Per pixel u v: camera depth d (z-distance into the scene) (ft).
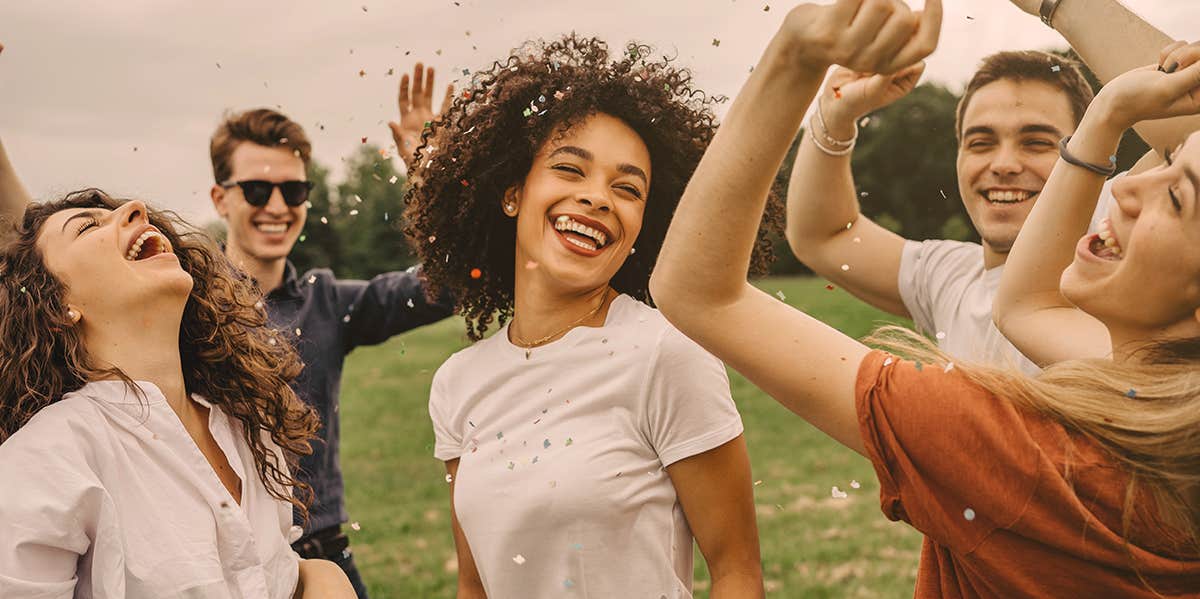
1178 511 4.31
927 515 4.66
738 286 5.04
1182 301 4.73
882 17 4.02
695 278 4.99
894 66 4.09
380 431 41.22
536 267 8.02
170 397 7.05
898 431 4.65
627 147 7.86
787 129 4.56
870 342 5.22
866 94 8.21
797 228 9.40
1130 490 4.35
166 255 7.09
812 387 4.91
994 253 8.90
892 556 21.75
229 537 6.77
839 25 4.13
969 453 4.52
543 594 7.50
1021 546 4.52
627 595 7.39
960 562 4.85
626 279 8.56
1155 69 5.19
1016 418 4.54
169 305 7.02
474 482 7.77
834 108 8.51
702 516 7.59
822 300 84.02
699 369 7.45
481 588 8.39
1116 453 4.42
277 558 7.38
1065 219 5.77
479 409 8.12
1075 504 4.38
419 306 12.17
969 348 8.70
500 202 8.49
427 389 52.49
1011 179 8.78
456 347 70.79
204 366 7.65
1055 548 4.46
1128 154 9.33
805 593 19.72
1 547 5.97
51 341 6.78
